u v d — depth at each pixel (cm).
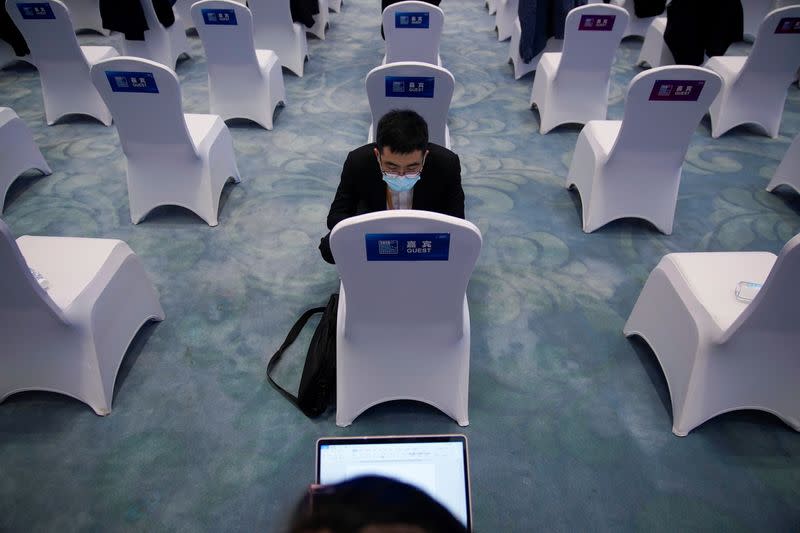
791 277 140
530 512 159
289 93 431
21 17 328
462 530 46
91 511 159
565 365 206
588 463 172
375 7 646
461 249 133
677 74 217
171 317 226
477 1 670
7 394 187
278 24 438
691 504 161
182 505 160
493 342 216
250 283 244
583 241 272
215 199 281
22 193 305
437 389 180
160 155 265
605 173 266
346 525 45
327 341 189
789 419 178
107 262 188
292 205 298
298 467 171
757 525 156
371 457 113
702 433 181
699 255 191
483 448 177
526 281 247
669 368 187
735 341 165
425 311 157
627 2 521
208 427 182
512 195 308
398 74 244
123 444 177
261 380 199
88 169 329
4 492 163
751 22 523
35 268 183
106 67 224
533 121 393
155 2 423
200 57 498
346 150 353
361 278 142
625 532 154
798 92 433
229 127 379
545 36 415
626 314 229
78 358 180
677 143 248
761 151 353
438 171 182
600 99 364
